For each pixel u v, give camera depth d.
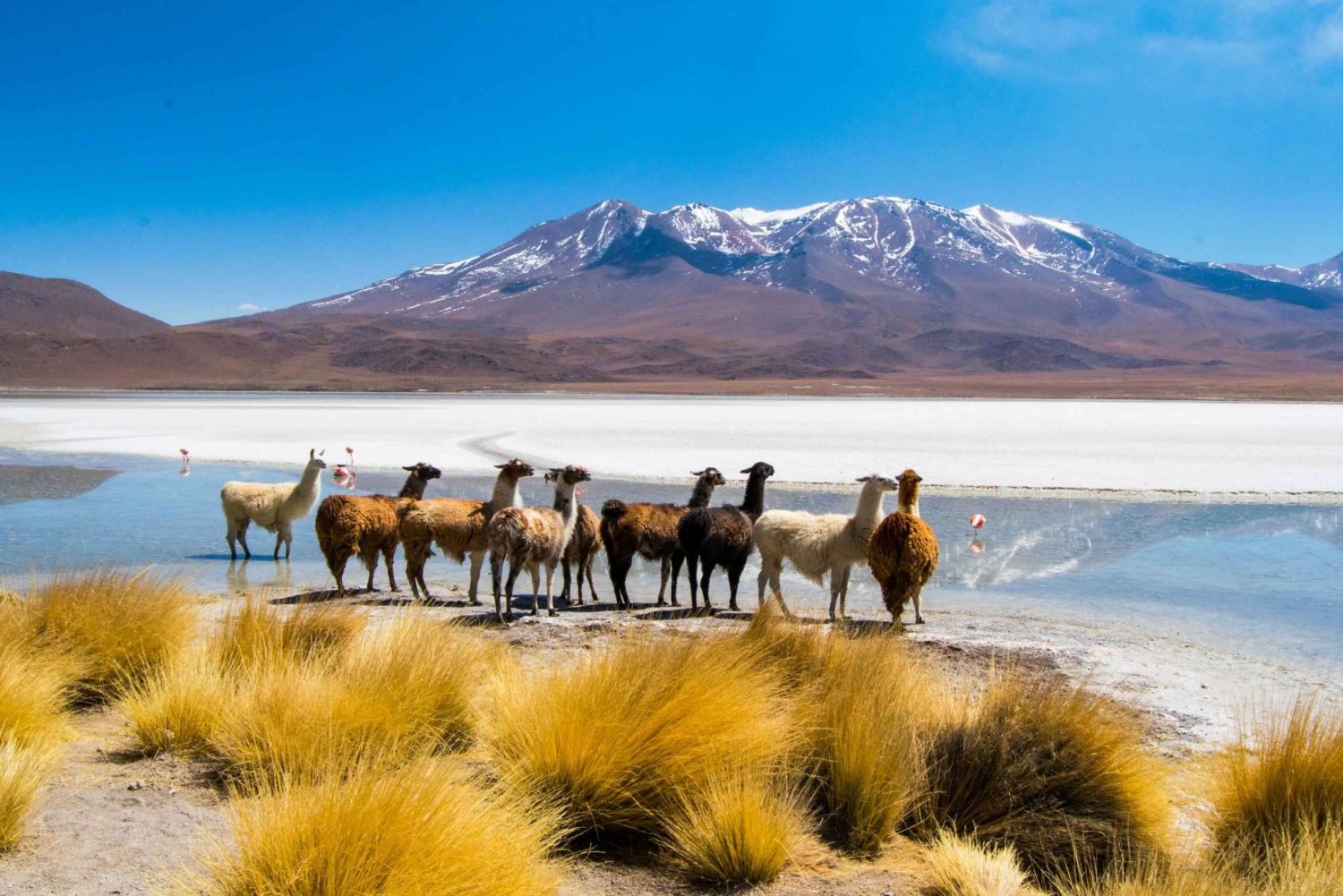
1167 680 9.13
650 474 28.12
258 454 33.56
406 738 6.06
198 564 15.48
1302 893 4.53
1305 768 5.52
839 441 38.66
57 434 42.72
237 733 6.12
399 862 4.16
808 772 5.84
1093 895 4.70
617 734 5.56
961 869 4.80
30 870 4.62
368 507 12.97
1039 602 13.19
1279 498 23.97
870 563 11.02
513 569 11.32
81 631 8.08
